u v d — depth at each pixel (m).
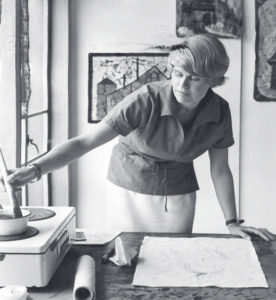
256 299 1.44
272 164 3.94
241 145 3.93
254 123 3.91
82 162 4.01
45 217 1.75
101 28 3.88
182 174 2.39
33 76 3.48
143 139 2.18
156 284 1.53
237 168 3.92
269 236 1.99
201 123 2.12
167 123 2.12
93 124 3.96
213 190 3.93
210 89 2.13
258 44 3.83
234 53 3.82
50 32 3.80
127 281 1.56
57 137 3.89
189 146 2.21
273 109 3.89
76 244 1.89
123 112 2.03
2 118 2.81
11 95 2.80
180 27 3.81
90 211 4.05
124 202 2.42
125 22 3.86
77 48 3.90
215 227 3.96
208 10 3.79
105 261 1.72
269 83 3.86
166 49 3.84
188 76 1.83
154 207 2.40
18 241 1.51
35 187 3.63
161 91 2.07
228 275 1.61
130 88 3.90
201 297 1.45
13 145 2.81
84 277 1.47
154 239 1.96
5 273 1.47
